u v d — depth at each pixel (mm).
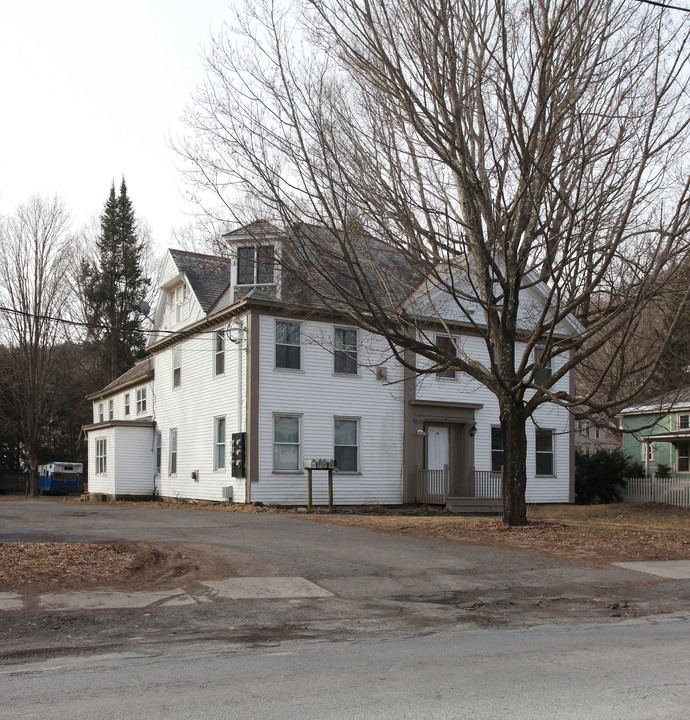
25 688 5906
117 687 5914
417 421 26844
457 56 14320
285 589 10305
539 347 28688
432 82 14445
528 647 7410
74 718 5105
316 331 25531
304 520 18969
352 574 11430
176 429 29969
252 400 24219
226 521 18219
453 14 14594
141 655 7086
